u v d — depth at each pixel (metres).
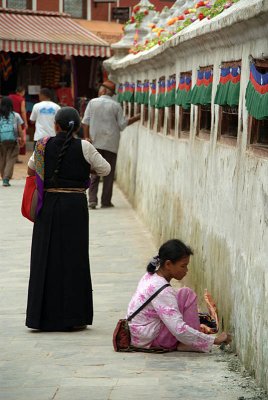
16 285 11.13
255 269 6.79
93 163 8.99
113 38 36.69
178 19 12.73
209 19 9.12
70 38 32.59
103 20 38.84
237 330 7.48
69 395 6.52
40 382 6.91
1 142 21.91
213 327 8.10
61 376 7.08
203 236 9.34
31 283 8.97
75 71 35.47
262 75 6.49
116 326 8.70
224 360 7.47
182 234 10.91
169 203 12.41
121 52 21.77
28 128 34.81
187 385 6.71
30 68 35.03
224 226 8.20
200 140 9.77
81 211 8.98
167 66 12.58
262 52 6.73
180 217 11.20
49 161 8.91
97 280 11.36
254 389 6.53
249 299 6.98
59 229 8.92
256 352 6.70
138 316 7.89
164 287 7.80
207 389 6.58
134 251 13.41
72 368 7.34
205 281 9.15
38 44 31.67
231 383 6.73
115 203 19.06
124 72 20.05
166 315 7.71
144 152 16.44
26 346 8.23
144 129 16.66
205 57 9.39
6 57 34.34
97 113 17.73
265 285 6.44
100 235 14.86
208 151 9.22
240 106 7.61
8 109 21.91
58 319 8.90
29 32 32.69
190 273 10.12
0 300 10.33
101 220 16.56
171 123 12.80
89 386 6.76
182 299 7.88
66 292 8.88
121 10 37.38
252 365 6.83
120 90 22.23
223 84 8.17
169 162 12.54
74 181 8.95
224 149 8.34
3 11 34.81
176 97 11.56
